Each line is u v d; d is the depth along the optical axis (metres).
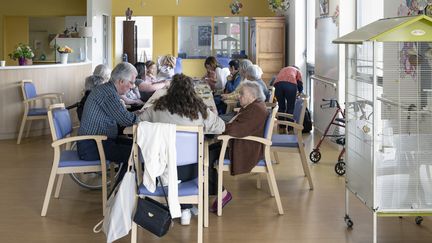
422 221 4.91
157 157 3.97
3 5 14.45
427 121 4.32
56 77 10.09
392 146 4.14
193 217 5.05
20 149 8.30
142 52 14.59
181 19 14.24
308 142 8.91
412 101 4.45
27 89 9.05
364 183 4.28
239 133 4.95
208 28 14.23
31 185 6.18
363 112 4.32
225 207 5.38
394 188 4.10
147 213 3.95
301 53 12.04
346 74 4.62
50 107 5.22
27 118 8.90
